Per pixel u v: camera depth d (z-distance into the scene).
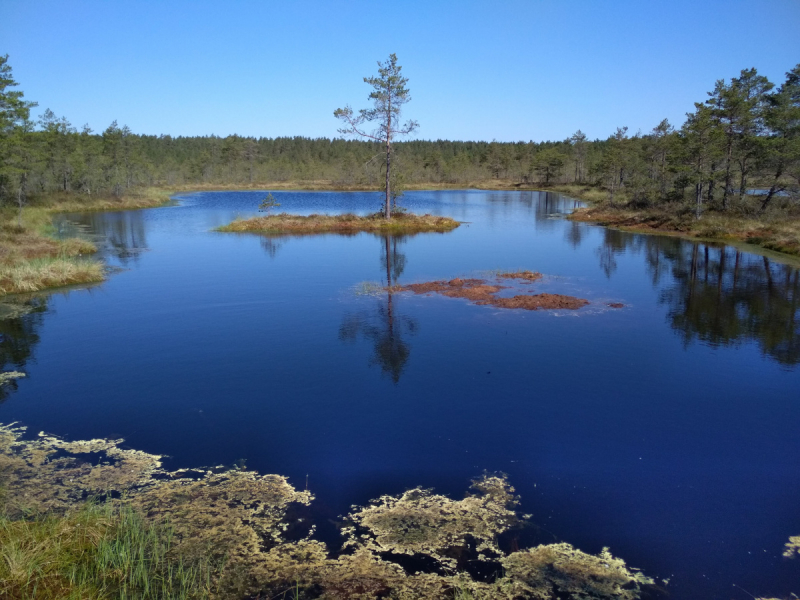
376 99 38.94
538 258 24.66
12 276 18.48
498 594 5.12
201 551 5.69
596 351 12.03
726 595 5.14
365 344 12.57
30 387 10.20
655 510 6.48
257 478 7.17
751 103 36.22
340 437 8.27
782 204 35.28
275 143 164.50
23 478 7.08
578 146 105.75
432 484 7.05
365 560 5.59
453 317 14.82
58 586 4.86
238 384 10.28
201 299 16.89
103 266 22.56
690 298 16.78
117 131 76.62
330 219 39.03
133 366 11.25
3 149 34.66
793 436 8.27
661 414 9.02
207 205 64.12
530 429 8.51
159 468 7.41
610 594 5.12
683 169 34.88
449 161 139.50
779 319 14.41
